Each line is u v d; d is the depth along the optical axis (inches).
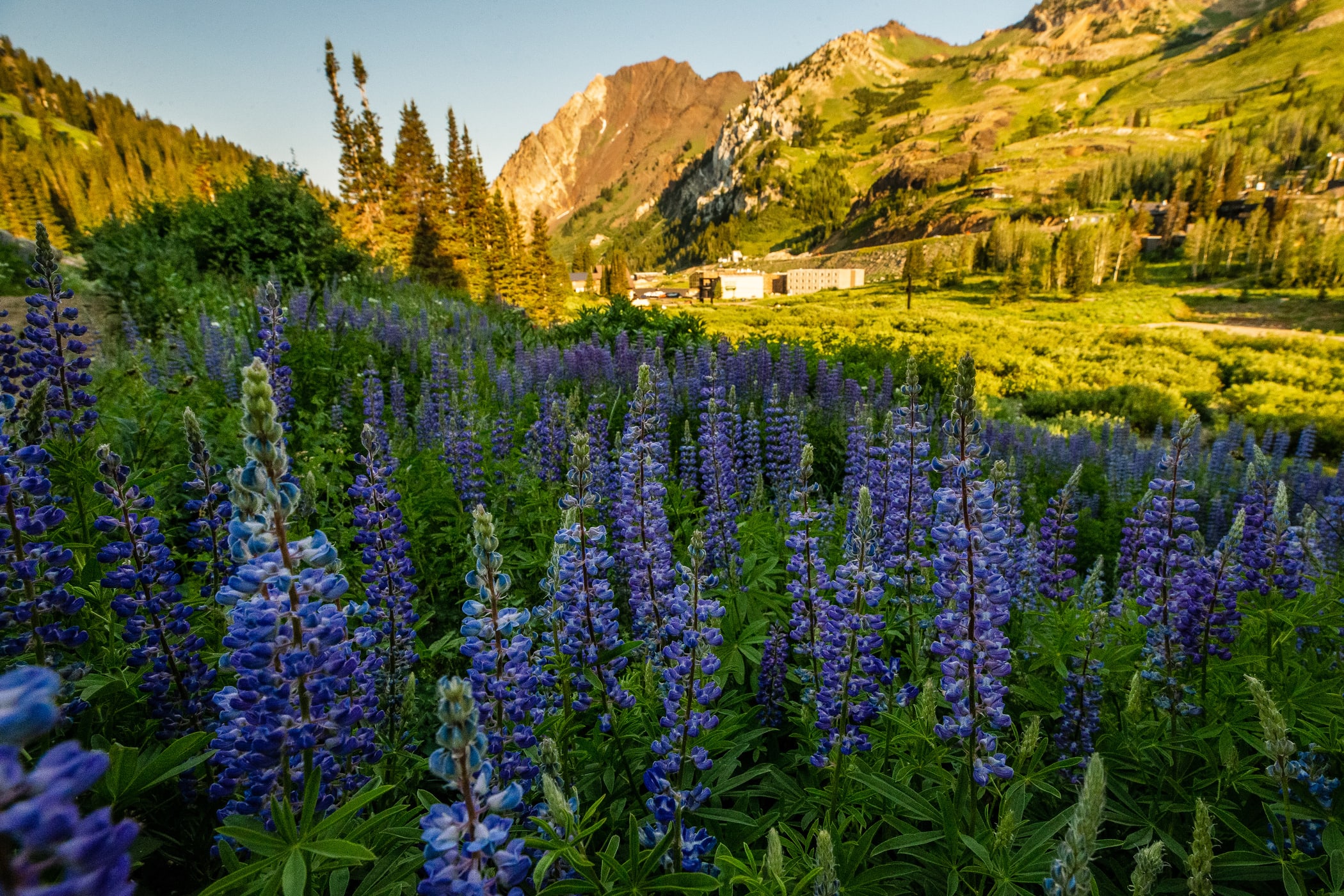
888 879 120.7
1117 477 588.4
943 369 713.0
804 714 150.1
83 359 186.9
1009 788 117.6
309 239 874.8
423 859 99.5
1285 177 7573.8
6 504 111.3
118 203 5083.7
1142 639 182.1
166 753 99.0
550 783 94.0
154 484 183.8
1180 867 130.8
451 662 196.7
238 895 90.5
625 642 151.3
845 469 379.9
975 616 116.8
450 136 2098.9
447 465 316.2
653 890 105.3
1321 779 126.6
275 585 84.6
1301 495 552.1
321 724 91.0
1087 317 4788.4
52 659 118.9
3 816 35.1
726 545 238.7
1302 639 181.6
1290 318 4362.7
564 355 587.2
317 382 470.6
